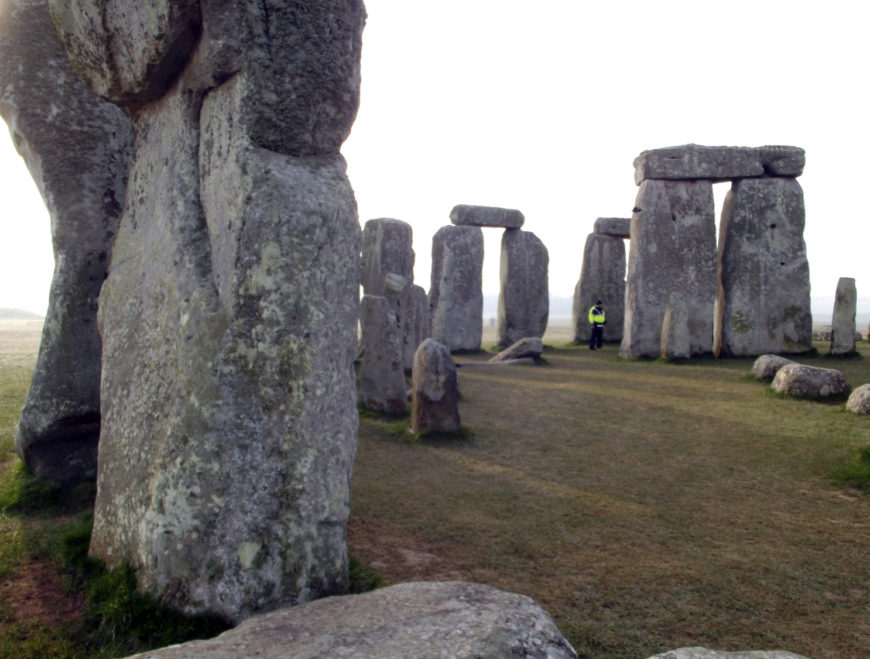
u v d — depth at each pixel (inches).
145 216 149.6
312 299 122.5
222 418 116.3
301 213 122.1
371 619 103.2
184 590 115.9
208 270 128.7
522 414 341.1
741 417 322.7
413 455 262.8
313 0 125.6
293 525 118.5
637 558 165.0
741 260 576.1
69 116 195.9
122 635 115.3
